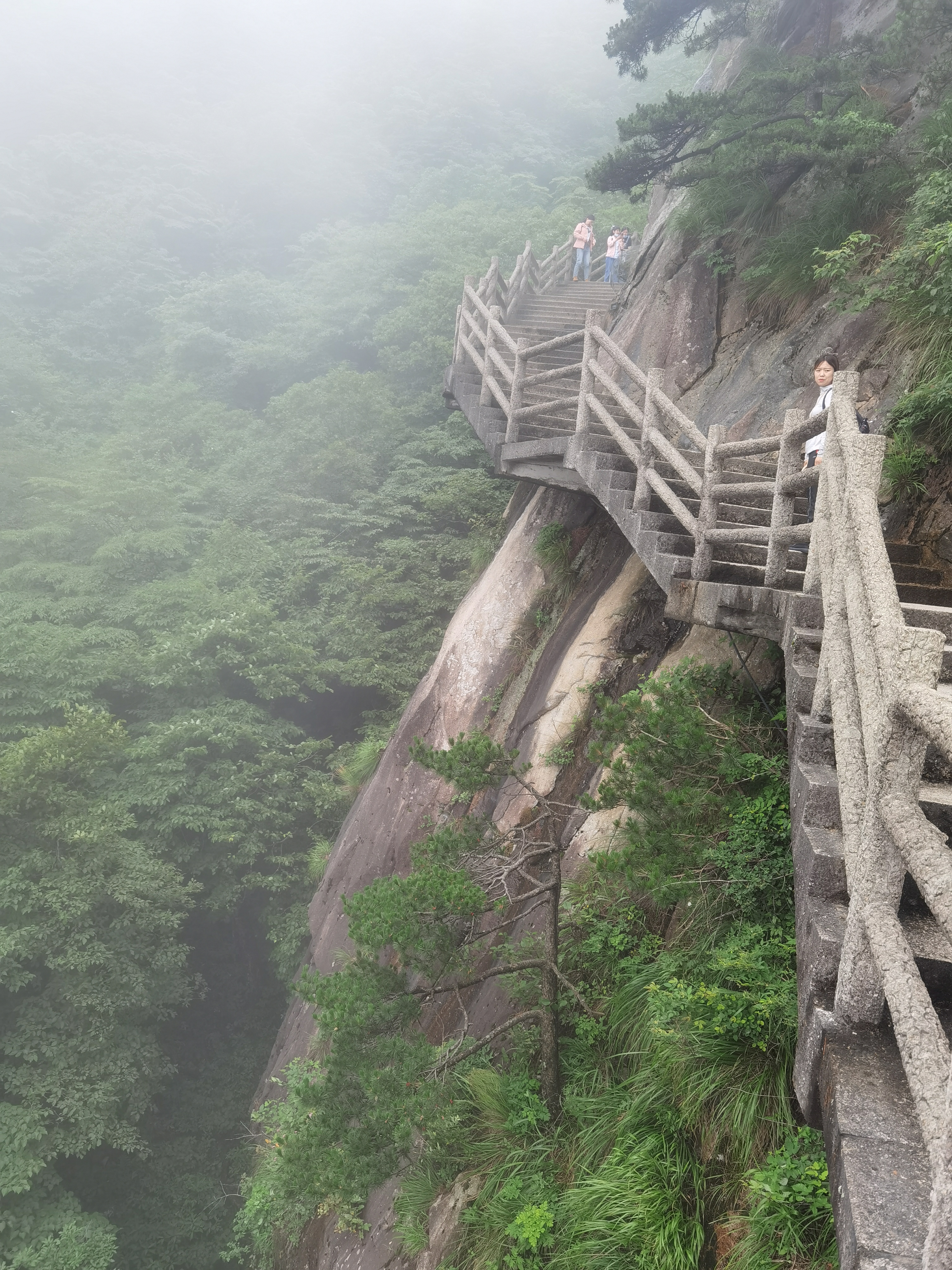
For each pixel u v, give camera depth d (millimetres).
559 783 7520
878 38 8617
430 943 4895
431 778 10039
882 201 7676
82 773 12812
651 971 4625
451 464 23984
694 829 4602
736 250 9969
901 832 1720
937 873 1517
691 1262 3291
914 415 5586
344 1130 4582
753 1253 2971
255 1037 15555
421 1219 5371
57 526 20031
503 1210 4473
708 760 4863
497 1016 6273
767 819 4352
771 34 12172
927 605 3781
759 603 4570
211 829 14008
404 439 24516
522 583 10375
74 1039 11086
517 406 8891
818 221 8266
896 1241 1502
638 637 7770
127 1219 12422
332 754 17031
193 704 16047
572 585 9766
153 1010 12273
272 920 14430
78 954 10969
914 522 5434
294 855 14836
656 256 12859
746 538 4859
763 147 8062
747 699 5504
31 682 15211
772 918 4090
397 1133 4430
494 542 14859
